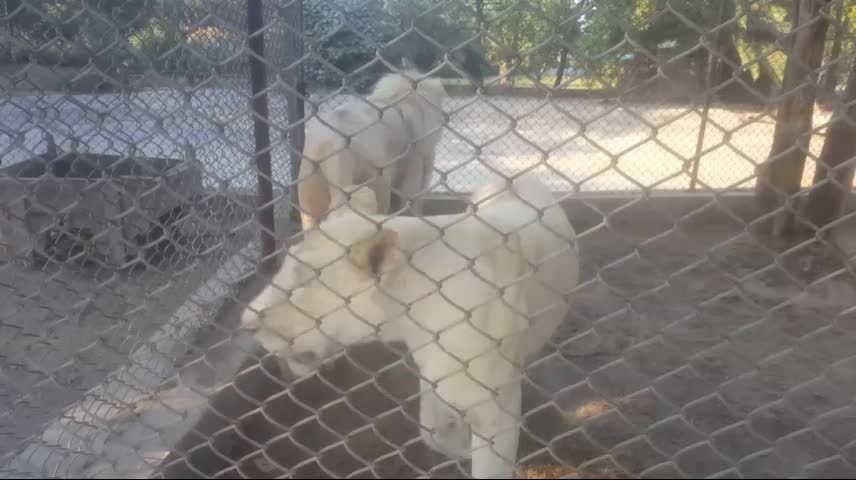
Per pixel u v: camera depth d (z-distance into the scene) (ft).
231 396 10.46
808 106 17.44
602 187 19.12
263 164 13.42
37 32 9.30
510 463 7.77
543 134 18.52
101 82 9.59
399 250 7.38
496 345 7.27
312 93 15.79
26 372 10.82
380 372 7.74
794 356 13.30
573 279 10.39
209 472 9.57
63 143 10.80
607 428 10.88
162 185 7.78
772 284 16.65
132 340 11.40
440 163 19.43
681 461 10.07
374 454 10.28
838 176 18.52
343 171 12.59
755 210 19.36
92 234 10.64
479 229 8.56
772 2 14.62
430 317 8.17
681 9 13.91
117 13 9.52
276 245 13.98
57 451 8.59
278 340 8.11
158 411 9.54
